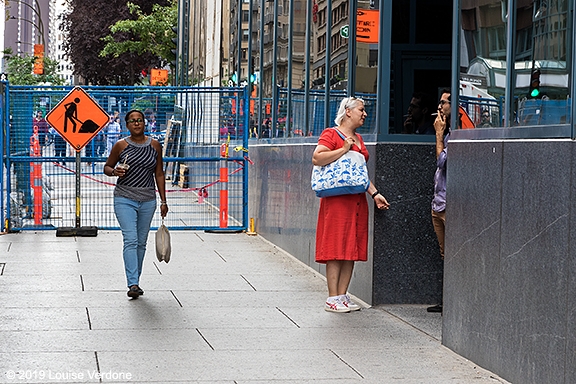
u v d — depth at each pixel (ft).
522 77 21.67
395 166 31.53
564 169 18.88
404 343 26.17
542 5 20.67
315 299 33.14
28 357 23.82
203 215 60.75
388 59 32.04
